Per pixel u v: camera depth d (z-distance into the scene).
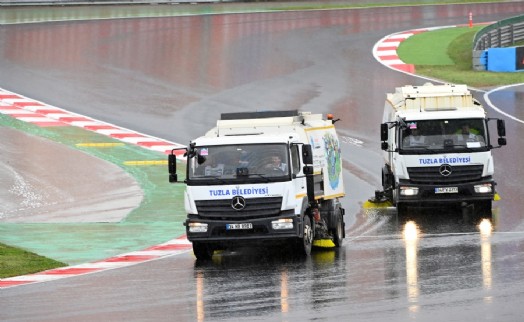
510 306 37.59
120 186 75.69
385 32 130.88
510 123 90.94
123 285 45.75
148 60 115.56
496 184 72.44
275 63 114.19
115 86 106.12
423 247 53.50
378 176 78.31
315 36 127.44
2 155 82.75
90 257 54.44
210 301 41.03
